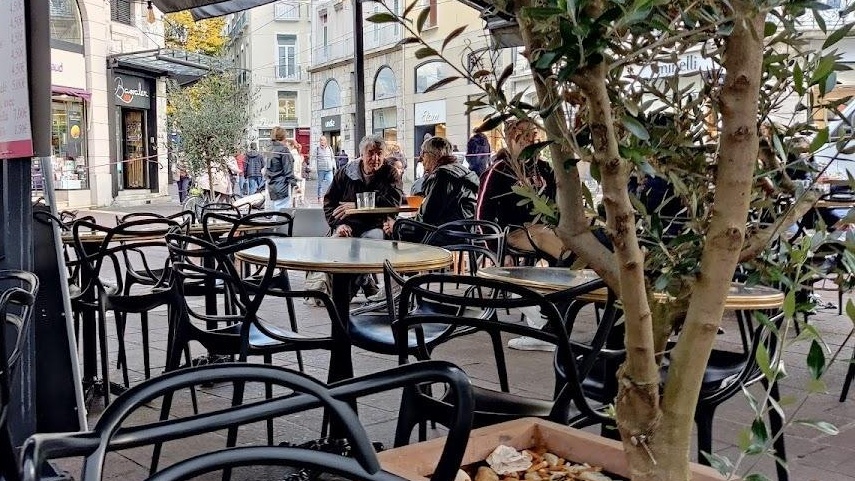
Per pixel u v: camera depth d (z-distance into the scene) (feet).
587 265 4.75
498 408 7.47
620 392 4.31
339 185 23.03
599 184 4.34
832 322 19.17
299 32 140.87
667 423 4.23
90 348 13.55
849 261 4.34
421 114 88.38
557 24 3.62
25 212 9.02
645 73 5.13
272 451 3.67
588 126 4.10
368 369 15.49
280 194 41.91
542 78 3.88
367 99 101.30
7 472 4.89
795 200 4.59
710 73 4.97
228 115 47.91
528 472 5.51
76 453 3.07
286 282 13.56
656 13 3.88
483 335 18.81
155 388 3.35
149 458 10.52
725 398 7.83
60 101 68.64
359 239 13.73
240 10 19.84
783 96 4.82
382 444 11.20
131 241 16.81
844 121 4.53
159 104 82.28
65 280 10.04
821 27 4.09
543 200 4.63
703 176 4.77
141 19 81.05
